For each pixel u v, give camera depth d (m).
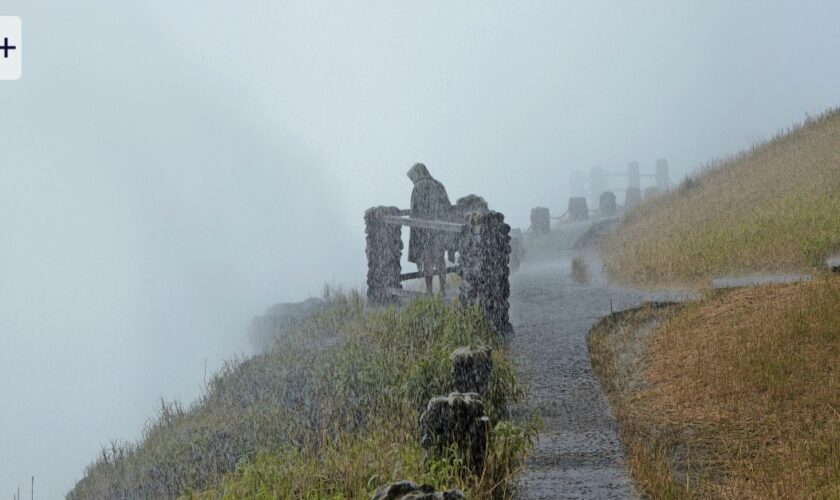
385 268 15.78
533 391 9.78
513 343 11.96
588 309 13.82
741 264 15.29
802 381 8.87
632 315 12.85
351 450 8.10
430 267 15.28
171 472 10.66
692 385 9.29
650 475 7.09
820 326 10.08
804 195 19.31
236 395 12.55
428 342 11.48
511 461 7.17
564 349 11.43
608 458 7.67
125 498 10.52
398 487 5.41
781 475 7.11
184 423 12.29
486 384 8.48
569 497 6.84
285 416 10.96
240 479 8.23
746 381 9.10
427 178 15.32
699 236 18.34
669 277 15.81
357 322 14.06
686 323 11.70
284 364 13.00
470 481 6.81
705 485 7.05
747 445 7.77
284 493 7.37
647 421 8.55
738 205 21.31
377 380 10.79
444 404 7.00
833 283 11.76
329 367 11.88
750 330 10.53
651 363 10.38
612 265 18.69
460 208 15.41
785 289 12.15
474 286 12.35
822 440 7.59
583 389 9.72
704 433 8.12
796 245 15.29
